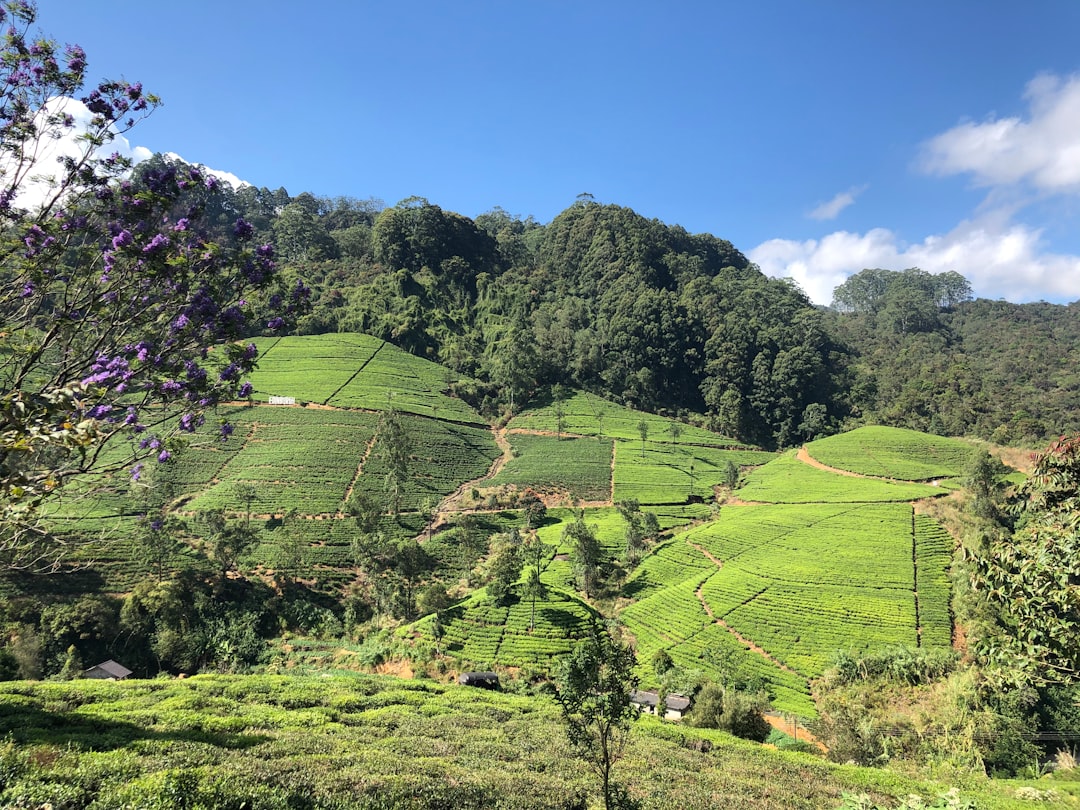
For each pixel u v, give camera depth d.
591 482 118.44
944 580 67.88
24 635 57.25
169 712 25.75
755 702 45.53
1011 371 182.75
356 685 39.41
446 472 116.38
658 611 69.75
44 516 14.99
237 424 116.88
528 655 59.34
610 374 176.38
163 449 15.47
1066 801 25.39
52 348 14.24
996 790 28.45
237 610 70.56
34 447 9.58
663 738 34.97
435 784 19.30
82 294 14.07
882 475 113.75
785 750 36.38
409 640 63.91
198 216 15.77
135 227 14.55
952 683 43.03
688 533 93.38
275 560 79.56
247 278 15.52
